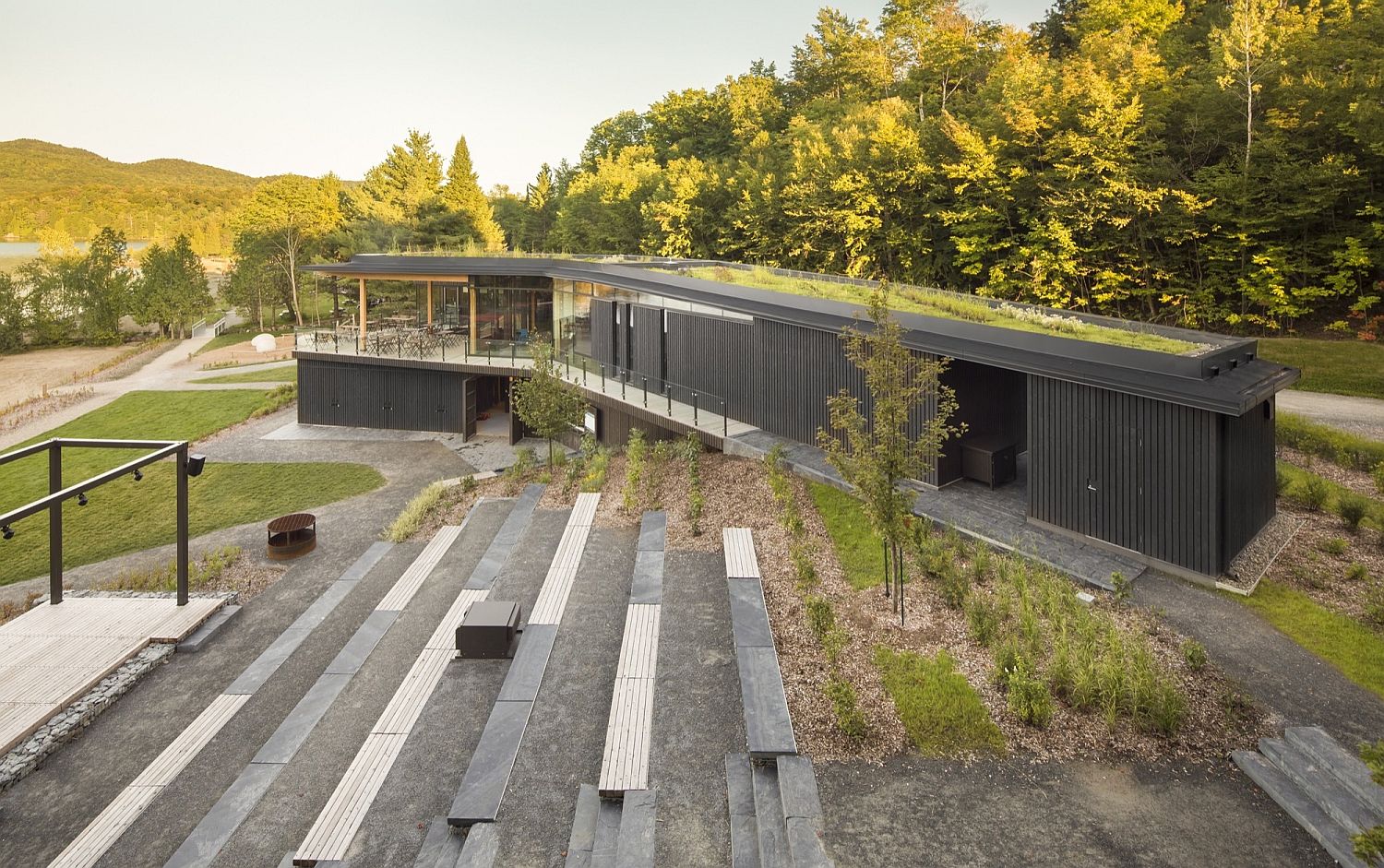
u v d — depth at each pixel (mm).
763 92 63750
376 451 27641
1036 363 12547
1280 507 13531
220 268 139500
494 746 8414
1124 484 11625
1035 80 33562
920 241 34531
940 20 47031
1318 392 21922
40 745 9930
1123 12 41438
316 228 74250
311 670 11812
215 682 11992
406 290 51906
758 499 15094
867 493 9930
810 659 9328
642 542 13523
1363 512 12266
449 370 29172
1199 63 33406
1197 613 9977
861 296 18500
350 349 31703
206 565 17359
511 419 28188
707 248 45312
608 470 19578
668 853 6602
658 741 8141
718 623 10648
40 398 41906
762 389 19109
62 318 70688
